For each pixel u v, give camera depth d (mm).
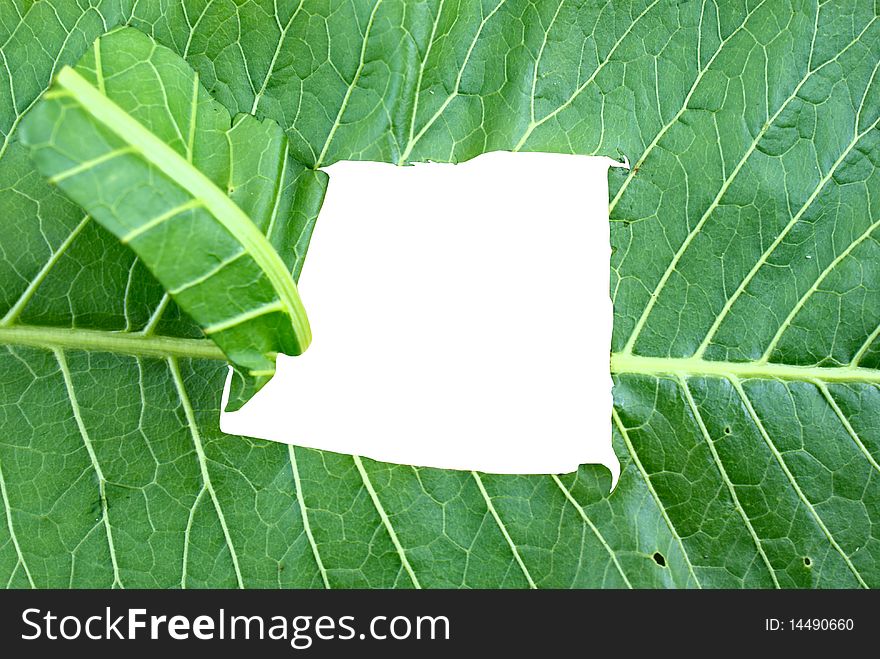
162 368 1266
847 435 1257
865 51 1268
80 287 1252
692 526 1266
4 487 1259
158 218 1022
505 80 1270
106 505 1265
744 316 1258
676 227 1261
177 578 1270
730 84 1271
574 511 1269
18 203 1238
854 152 1265
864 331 1254
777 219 1261
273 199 1213
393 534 1272
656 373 1261
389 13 1261
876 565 1257
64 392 1260
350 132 1260
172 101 1146
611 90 1272
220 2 1260
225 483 1270
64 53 1249
